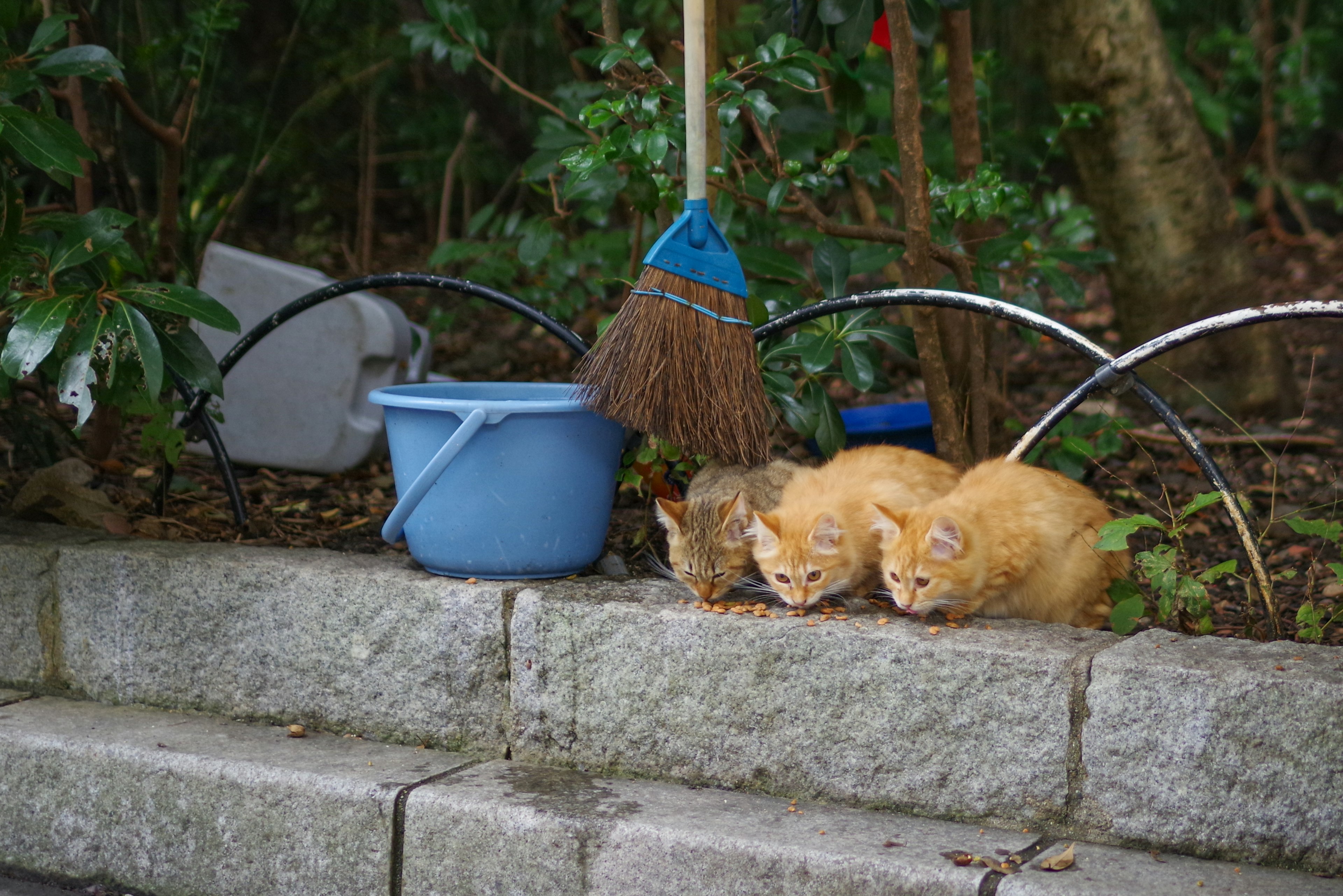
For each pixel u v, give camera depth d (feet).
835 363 19.60
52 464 15.51
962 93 14.32
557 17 19.25
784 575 10.23
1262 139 42.24
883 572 10.19
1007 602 10.37
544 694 10.29
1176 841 8.63
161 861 10.43
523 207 35.24
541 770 10.25
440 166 34.88
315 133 32.96
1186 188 19.85
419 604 10.58
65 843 10.73
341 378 16.74
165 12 21.84
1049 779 8.91
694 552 10.60
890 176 16.11
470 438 10.28
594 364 10.56
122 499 14.53
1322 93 43.80
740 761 9.76
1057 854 8.62
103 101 18.49
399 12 27.73
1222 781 8.47
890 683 9.25
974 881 8.21
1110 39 19.20
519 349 26.27
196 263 17.85
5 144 12.10
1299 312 9.71
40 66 11.63
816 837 8.87
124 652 11.53
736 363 10.58
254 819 10.09
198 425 13.96
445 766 10.29
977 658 9.00
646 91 12.53
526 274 28.12
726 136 13.42
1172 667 8.56
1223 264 20.17
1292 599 12.57
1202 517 15.38
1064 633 9.43
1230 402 20.29
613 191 13.75
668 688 9.88
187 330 11.85
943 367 12.66
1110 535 9.78
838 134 15.90
